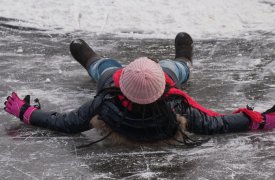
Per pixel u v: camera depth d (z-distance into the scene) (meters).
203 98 10.75
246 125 9.07
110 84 8.73
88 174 7.79
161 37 15.49
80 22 16.45
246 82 11.75
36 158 8.27
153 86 8.04
